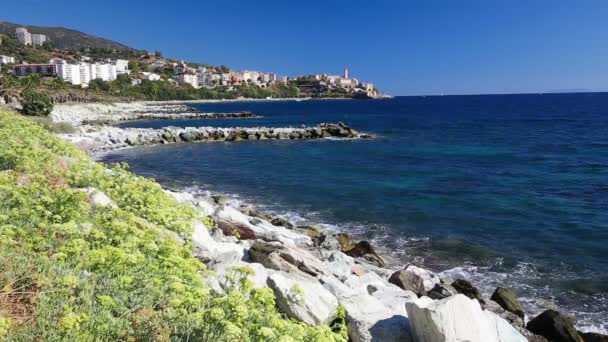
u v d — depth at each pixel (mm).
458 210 18578
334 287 8000
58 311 3996
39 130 15836
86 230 6047
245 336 4113
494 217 17578
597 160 32156
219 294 5082
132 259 4707
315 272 8945
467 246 14297
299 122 75125
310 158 33688
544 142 44094
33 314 3934
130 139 40750
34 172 9164
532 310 10094
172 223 8203
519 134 52219
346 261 10930
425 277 10766
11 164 9523
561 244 14477
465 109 118875
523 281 11672
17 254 4910
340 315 6184
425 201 20062
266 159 33062
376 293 8023
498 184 23891
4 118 16516
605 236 15227
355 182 24328
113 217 6852
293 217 17438
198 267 5746
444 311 5594
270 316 4520
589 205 19391
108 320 4000
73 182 9406
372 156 34875
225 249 8812
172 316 4332
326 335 4523
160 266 5082
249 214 16297
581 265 12719
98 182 9609
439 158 33781
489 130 57812
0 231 5246
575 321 9586
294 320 5500
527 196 21062
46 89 87688
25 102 53156
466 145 42062
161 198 9398
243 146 41469
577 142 43781
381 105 159625
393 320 6352
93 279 4570
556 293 10977
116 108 103250
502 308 9742
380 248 14125
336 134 50062
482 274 12133
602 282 11578
